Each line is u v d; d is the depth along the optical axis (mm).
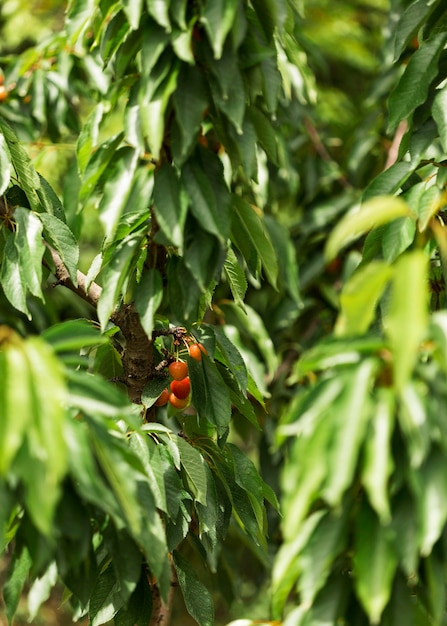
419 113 1882
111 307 1699
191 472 1759
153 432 1778
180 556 1805
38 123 2506
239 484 1855
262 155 2471
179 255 1693
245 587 3598
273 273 1754
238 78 1652
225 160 2303
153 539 1567
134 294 1697
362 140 2789
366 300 1471
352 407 1428
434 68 1839
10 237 1795
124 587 1602
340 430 1425
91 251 3482
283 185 2855
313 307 2861
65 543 1542
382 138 2816
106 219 1724
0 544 1617
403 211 1461
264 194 2486
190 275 1691
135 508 1480
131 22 1629
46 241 1865
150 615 1742
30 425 1395
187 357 1827
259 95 1780
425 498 1435
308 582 1479
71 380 1489
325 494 1445
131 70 1801
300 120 2822
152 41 1643
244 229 1750
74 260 1831
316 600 1519
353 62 4184
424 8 1883
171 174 1666
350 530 1509
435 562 1493
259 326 2477
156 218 1662
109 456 1487
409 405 1424
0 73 2424
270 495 1902
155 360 1897
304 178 2953
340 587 1521
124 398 1487
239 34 1624
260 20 1696
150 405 1797
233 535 2434
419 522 1438
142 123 1644
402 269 1413
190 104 1645
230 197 1671
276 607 1559
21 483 1489
